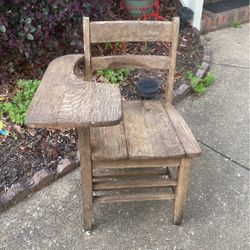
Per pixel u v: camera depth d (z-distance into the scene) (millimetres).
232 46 3561
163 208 1826
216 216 1784
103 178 1898
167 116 1686
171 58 1711
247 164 2119
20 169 1953
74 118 1138
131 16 3236
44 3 2295
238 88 2871
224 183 1979
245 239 1670
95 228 1716
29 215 1790
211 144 2277
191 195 1902
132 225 1732
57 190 1935
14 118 2207
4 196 1808
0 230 1711
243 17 4086
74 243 1648
